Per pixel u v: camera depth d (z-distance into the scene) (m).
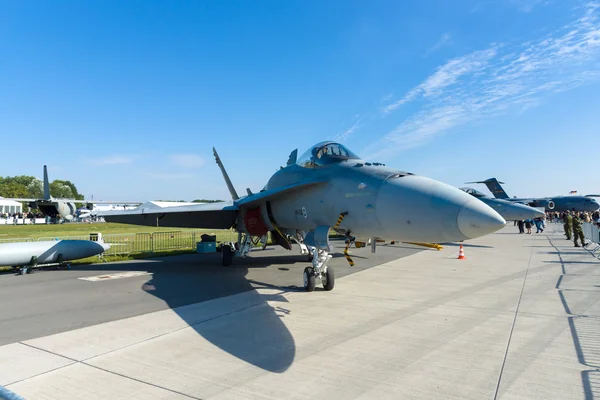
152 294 8.46
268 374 4.14
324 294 8.34
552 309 6.84
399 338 5.30
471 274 11.02
